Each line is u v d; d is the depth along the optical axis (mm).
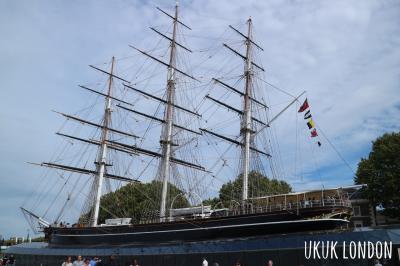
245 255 32000
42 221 61344
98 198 61281
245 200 42969
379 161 61875
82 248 48656
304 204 37625
